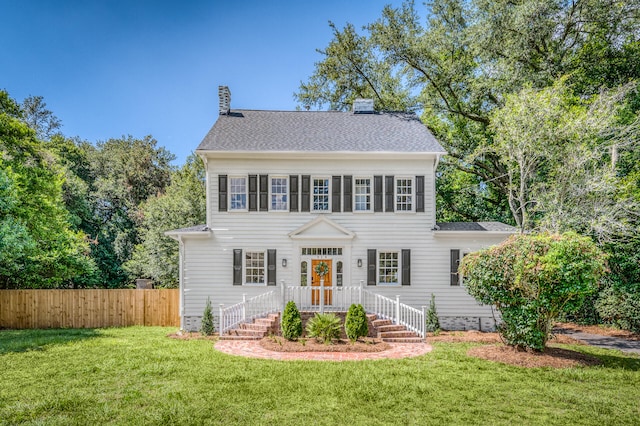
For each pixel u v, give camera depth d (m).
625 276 17.14
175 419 6.80
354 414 7.06
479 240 17.34
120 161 42.12
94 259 30.25
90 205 35.47
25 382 8.97
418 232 17.45
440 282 17.28
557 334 15.49
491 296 11.81
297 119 20.27
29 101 38.41
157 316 19.33
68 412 7.16
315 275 17.33
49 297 18.98
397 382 8.95
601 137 17.05
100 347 12.97
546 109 15.77
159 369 10.04
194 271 17.11
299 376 9.41
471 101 24.80
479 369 10.12
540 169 19.11
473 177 27.78
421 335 14.20
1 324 18.69
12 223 17.11
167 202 28.50
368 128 19.47
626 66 20.56
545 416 7.03
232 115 20.22
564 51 21.69
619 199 15.70
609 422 6.80
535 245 11.01
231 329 15.31
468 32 22.81
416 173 17.64
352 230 17.45
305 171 17.56
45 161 21.78
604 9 20.03
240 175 17.44
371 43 25.61
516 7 21.27
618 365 10.62
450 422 6.73
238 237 17.28
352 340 13.45
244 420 6.77
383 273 17.53
